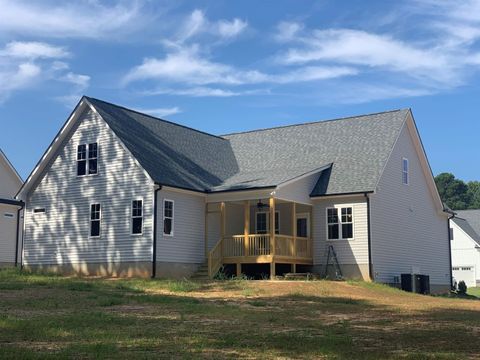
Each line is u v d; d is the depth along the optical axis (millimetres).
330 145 35031
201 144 36375
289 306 19562
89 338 11906
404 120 34688
